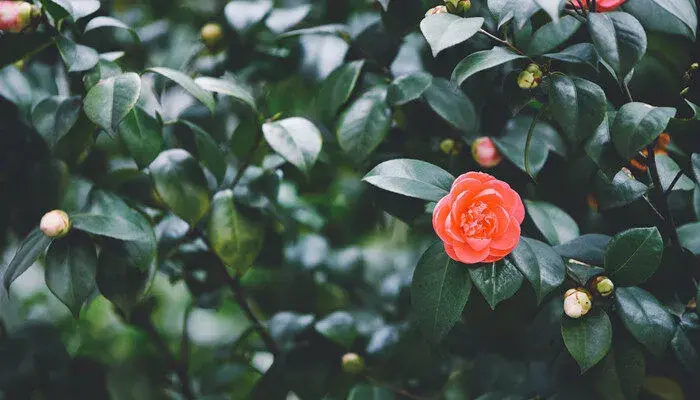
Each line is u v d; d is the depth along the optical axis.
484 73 1.35
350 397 1.46
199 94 1.28
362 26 1.40
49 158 1.38
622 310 1.19
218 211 1.37
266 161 1.48
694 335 1.22
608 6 1.22
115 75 1.28
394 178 1.20
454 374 1.53
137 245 1.28
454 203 1.16
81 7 1.29
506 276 1.18
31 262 1.24
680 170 1.26
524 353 1.40
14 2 1.27
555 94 1.21
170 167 1.32
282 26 1.43
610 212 1.33
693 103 1.28
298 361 1.46
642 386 1.32
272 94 1.50
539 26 1.27
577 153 1.34
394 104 1.34
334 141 1.46
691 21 1.20
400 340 1.47
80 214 1.27
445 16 1.20
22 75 1.41
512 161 1.33
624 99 1.26
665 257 1.26
